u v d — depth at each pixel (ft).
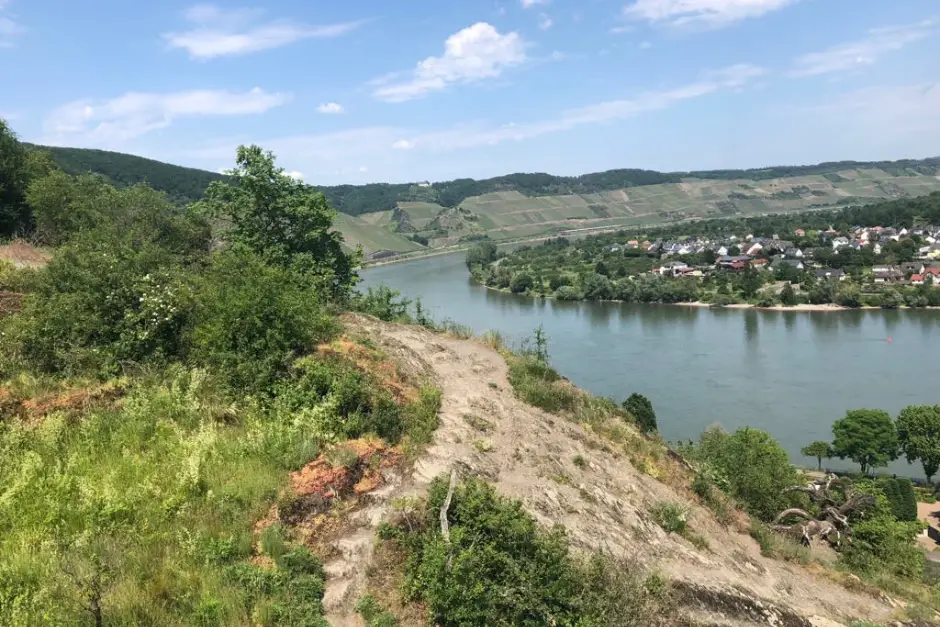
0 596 18.08
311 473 26.53
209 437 27.78
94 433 28.14
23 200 80.33
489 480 33.27
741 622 30.48
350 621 20.89
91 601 17.58
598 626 23.18
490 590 22.47
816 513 62.75
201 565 20.90
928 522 116.37
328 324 44.19
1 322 34.73
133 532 21.85
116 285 37.88
